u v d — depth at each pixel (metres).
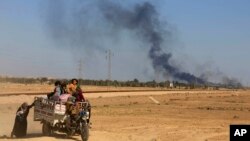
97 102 50.78
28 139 18.55
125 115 33.88
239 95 79.56
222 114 36.75
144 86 175.12
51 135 20.06
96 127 25.33
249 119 32.59
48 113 19.59
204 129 25.02
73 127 19.08
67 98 19.42
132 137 20.95
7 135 20.64
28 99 47.53
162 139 20.92
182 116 33.97
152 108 42.00
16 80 161.38
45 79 164.75
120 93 70.75
